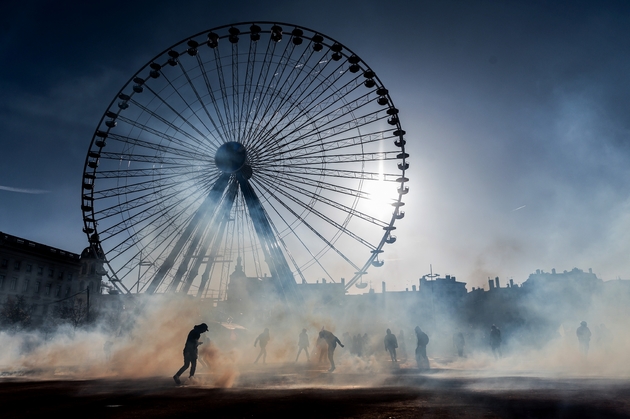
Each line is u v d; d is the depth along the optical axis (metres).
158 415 7.12
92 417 6.95
